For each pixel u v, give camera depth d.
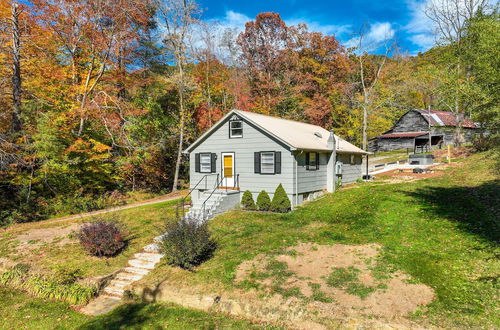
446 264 8.98
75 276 11.05
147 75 33.44
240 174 18.45
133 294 10.05
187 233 10.89
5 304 10.12
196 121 33.72
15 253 13.06
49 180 21.36
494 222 11.25
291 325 7.61
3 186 20.16
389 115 46.47
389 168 30.12
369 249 10.52
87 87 24.31
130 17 24.58
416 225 12.19
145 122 28.58
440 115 43.22
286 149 16.88
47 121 20.25
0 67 21.06
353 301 7.83
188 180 33.25
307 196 18.66
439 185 18.02
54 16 21.80
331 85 42.09
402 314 7.16
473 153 27.94
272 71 39.59
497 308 6.95
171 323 8.27
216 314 8.55
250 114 18.94
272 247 11.34
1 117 19.86
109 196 24.48
